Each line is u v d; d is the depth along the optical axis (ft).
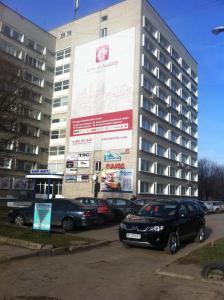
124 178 153.99
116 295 23.85
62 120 188.85
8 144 103.40
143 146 160.04
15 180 169.99
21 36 181.16
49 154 189.37
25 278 27.50
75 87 179.63
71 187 170.09
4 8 172.65
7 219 70.33
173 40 201.16
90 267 32.50
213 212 154.51
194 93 230.07
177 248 42.50
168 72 191.93
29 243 40.32
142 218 43.62
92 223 61.93
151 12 175.63
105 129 164.35
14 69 102.89
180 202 48.24
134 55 162.71
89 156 167.22
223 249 40.70
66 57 194.08
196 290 25.62
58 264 33.17
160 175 173.06
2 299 22.25
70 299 22.67
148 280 28.30
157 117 174.50
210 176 347.56
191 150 218.38
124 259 37.09
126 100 160.66
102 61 171.94
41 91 188.44
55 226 63.67
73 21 190.19
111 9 174.60
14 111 102.73
